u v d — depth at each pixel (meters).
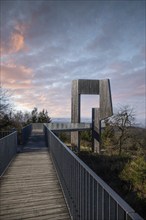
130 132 23.09
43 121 40.38
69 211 4.54
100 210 2.66
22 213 4.51
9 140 8.82
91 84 22.88
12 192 5.66
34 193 5.59
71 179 4.36
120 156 17.98
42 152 11.52
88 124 22.88
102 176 13.09
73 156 4.10
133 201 9.40
